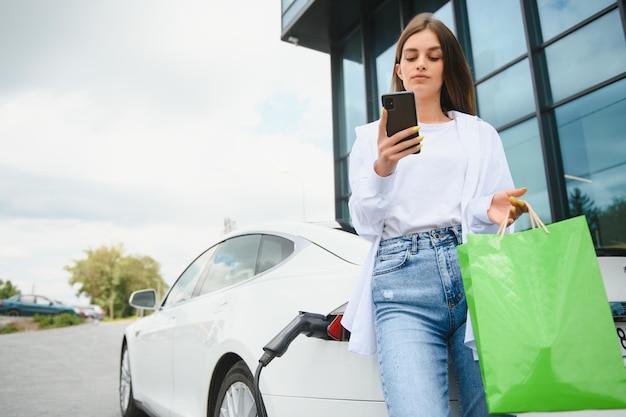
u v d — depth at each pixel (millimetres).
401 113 1226
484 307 1089
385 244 1444
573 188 7785
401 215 1432
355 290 1488
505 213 1298
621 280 1703
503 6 9180
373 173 1311
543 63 8414
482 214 1330
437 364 1306
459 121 1547
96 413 4598
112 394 5617
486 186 1521
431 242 1378
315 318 1664
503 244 1139
